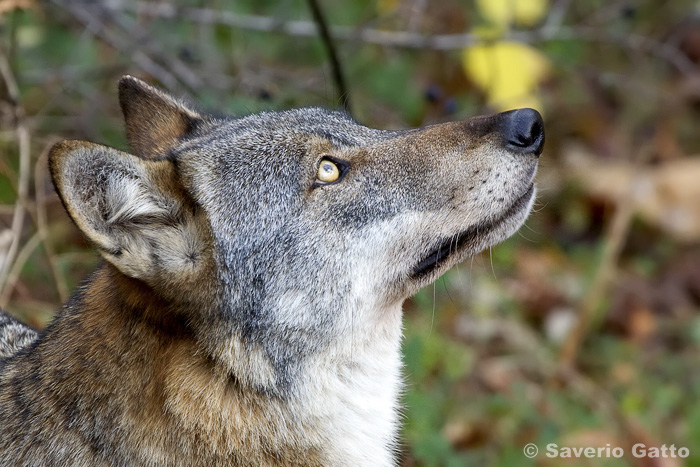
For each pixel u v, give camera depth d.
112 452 7.48
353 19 15.78
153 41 13.71
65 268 12.01
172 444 7.57
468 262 13.23
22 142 11.37
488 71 13.64
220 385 7.68
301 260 7.97
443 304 13.01
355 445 8.16
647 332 14.39
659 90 17.58
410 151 8.27
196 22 14.65
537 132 8.28
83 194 7.05
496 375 12.74
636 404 12.53
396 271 8.25
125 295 7.69
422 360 10.91
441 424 11.35
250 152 8.08
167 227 7.58
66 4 12.93
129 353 7.63
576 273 15.11
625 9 15.34
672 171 16.89
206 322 7.68
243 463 7.73
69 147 6.86
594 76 15.91
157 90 9.38
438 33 14.88
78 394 7.56
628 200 14.41
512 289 14.26
